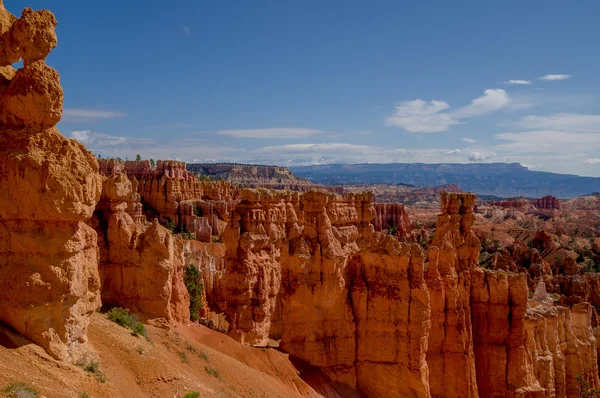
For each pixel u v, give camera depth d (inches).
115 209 1342.3
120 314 1125.1
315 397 1339.8
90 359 836.6
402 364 1435.8
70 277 787.4
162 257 1306.6
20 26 795.4
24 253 765.9
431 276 1589.6
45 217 763.4
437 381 1584.6
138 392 886.4
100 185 843.4
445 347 1599.4
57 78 806.5
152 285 1296.8
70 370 770.8
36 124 788.6
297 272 1443.2
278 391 1263.5
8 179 759.1
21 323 753.0
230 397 1096.8
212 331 1485.0
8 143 773.9
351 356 1469.0
